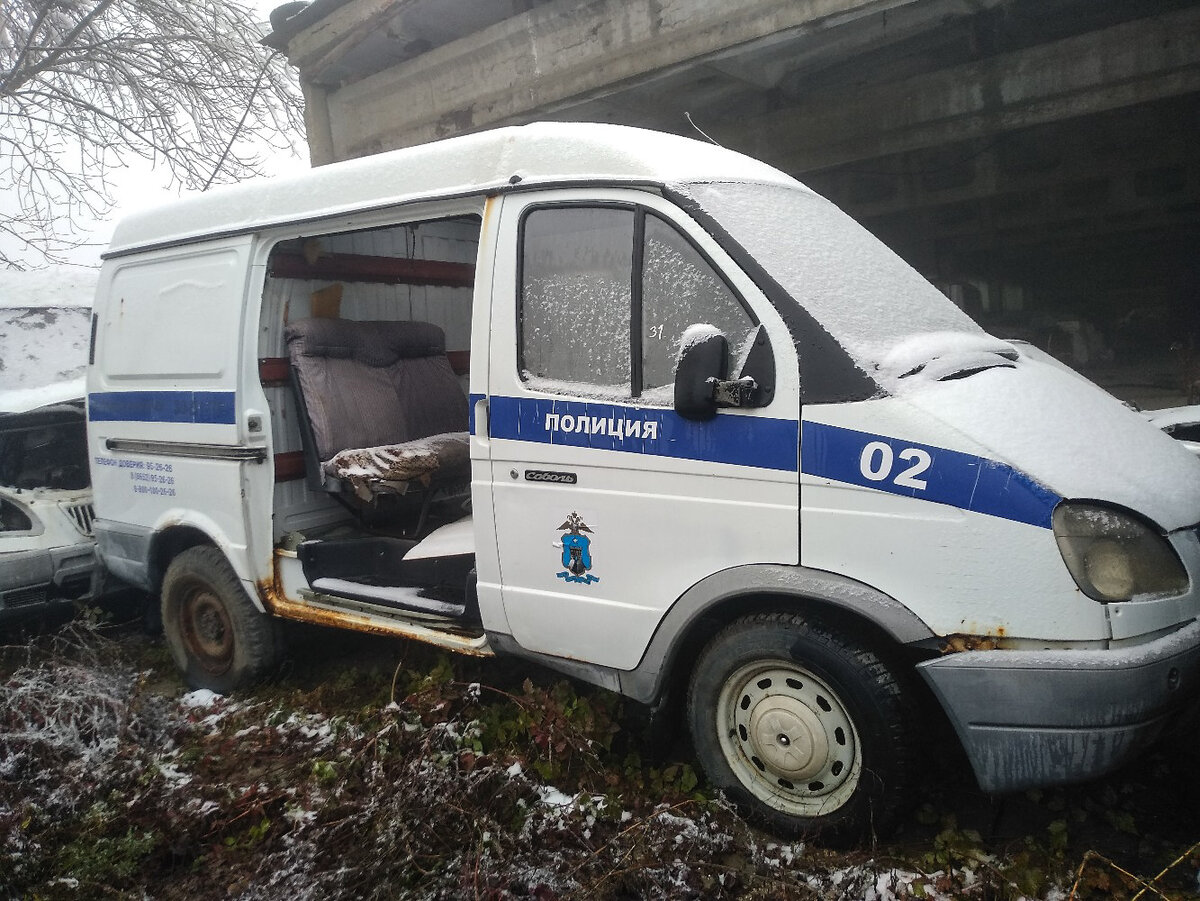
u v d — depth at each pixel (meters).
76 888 2.89
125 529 4.76
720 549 2.77
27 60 11.59
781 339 2.67
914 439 2.48
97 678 4.12
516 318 3.22
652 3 8.11
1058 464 2.46
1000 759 2.45
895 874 2.50
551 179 3.16
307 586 4.25
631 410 2.92
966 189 11.24
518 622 3.29
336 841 2.92
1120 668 2.29
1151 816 2.84
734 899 2.59
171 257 4.48
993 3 8.93
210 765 3.62
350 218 3.74
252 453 4.14
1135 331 13.20
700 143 3.41
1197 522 2.56
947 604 2.45
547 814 2.90
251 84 12.42
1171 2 8.84
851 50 9.91
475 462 3.33
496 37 9.40
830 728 2.73
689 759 3.31
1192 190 10.63
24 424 5.42
